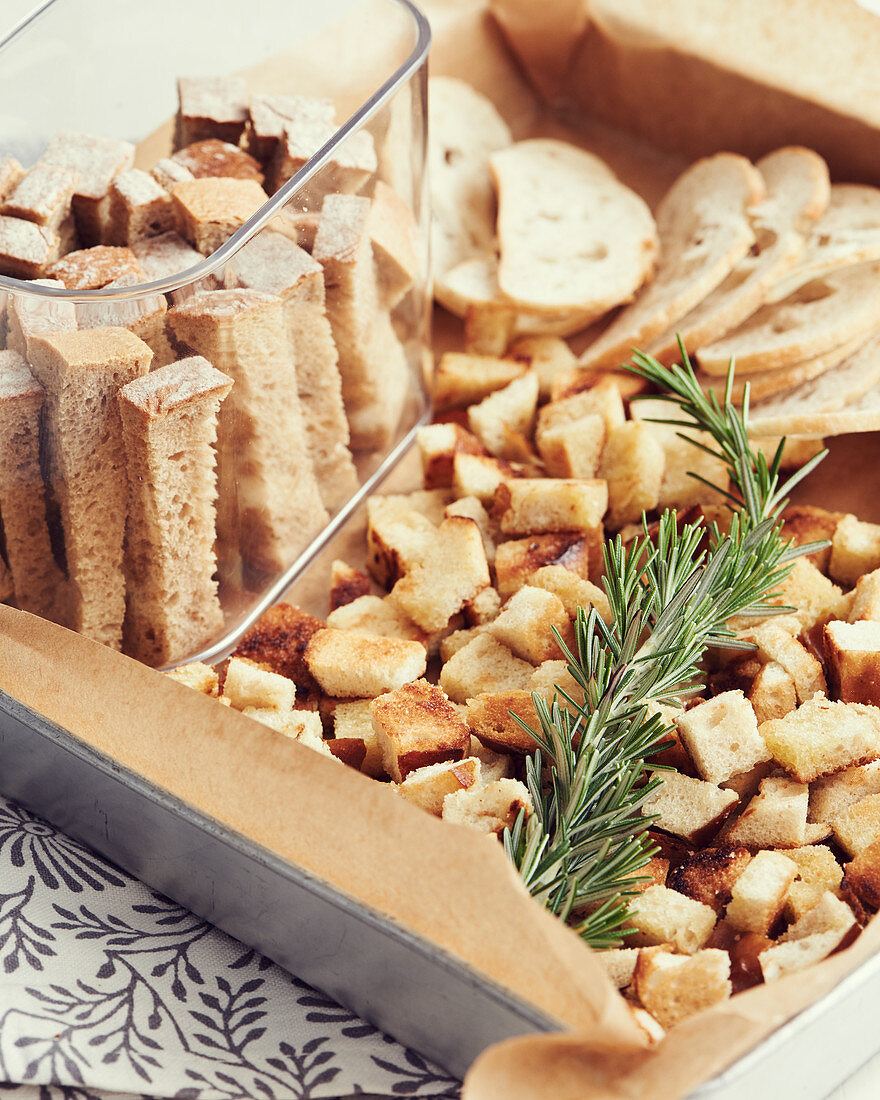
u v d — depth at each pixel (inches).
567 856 25.5
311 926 25.8
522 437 31.6
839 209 33.2
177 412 27.2
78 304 26.7
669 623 26.2
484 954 24.6
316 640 28.4
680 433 29.8
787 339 31.2
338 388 29.7
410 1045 26.0
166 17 32.0
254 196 28.8
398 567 29.8
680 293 31.8
